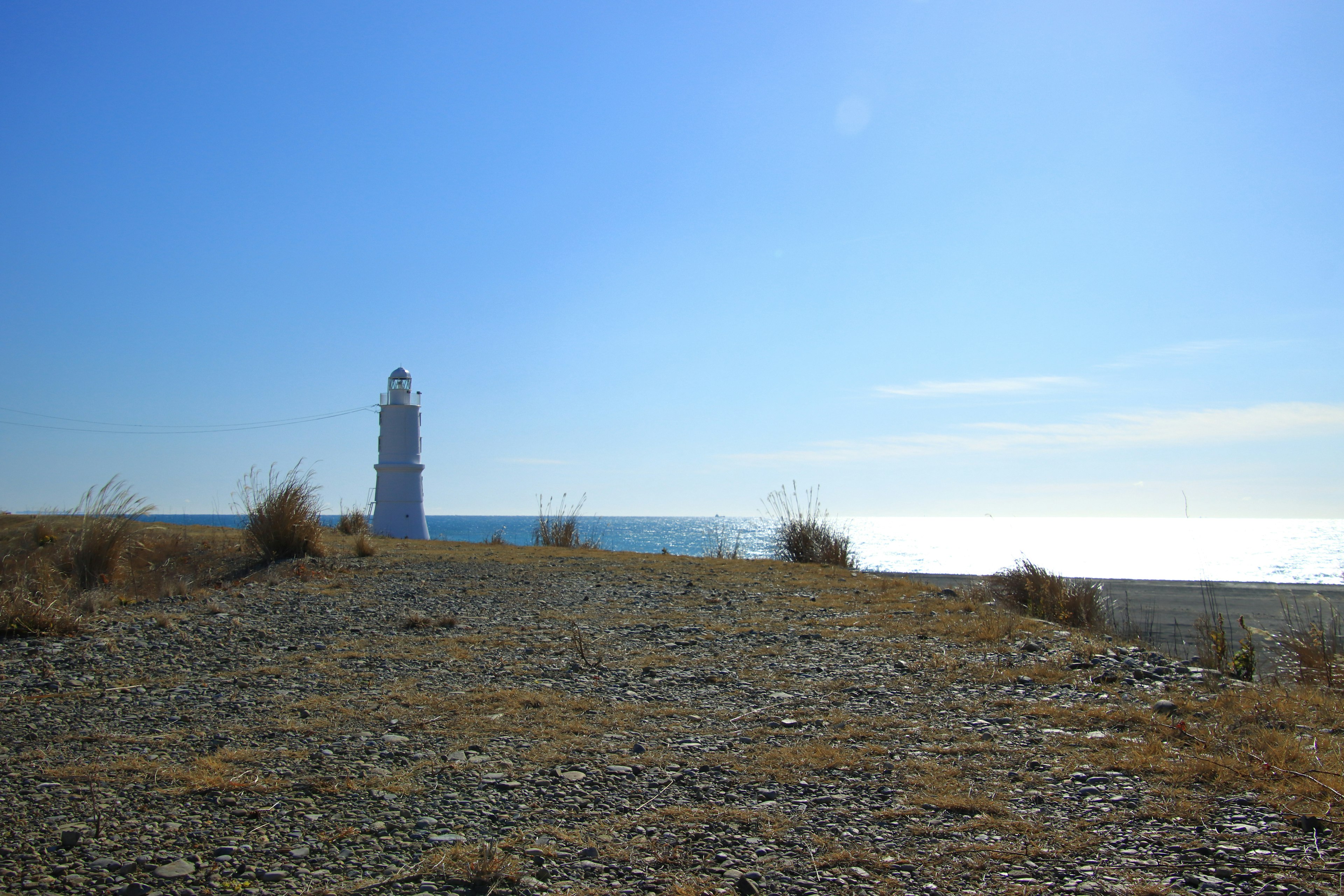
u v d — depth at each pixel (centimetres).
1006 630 750
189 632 729
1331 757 381
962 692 542
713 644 709
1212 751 400
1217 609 1141
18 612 702
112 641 680
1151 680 560
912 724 468
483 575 1170
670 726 465
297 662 620
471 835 308
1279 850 294
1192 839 305
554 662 632
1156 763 387
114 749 408
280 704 500
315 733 439
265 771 376
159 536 1331
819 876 279
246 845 295
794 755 411
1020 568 1070
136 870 273
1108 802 343
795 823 326
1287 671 621
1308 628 671
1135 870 282
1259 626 989
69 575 986
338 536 1720
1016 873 281
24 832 304
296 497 1312
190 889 261
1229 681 560
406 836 306
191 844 296
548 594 1002
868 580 1177
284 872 274
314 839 302
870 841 309
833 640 725
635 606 924
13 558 1023
